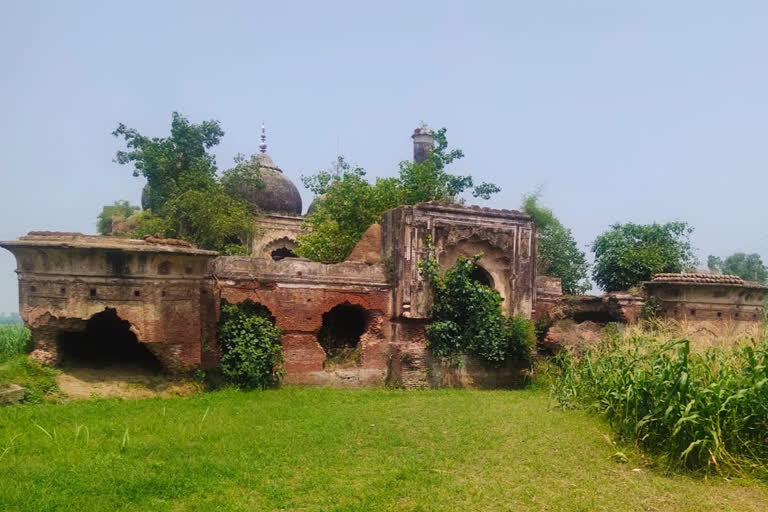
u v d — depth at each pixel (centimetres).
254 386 1431
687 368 802
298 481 674
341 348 1709
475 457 788
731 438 761
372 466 741
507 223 1805
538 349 1908
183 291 1349
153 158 2489
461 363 1666
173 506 587
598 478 698
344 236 2111
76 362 1374
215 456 767
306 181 2598
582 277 2922
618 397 880
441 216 1716
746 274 3306
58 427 907
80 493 604
